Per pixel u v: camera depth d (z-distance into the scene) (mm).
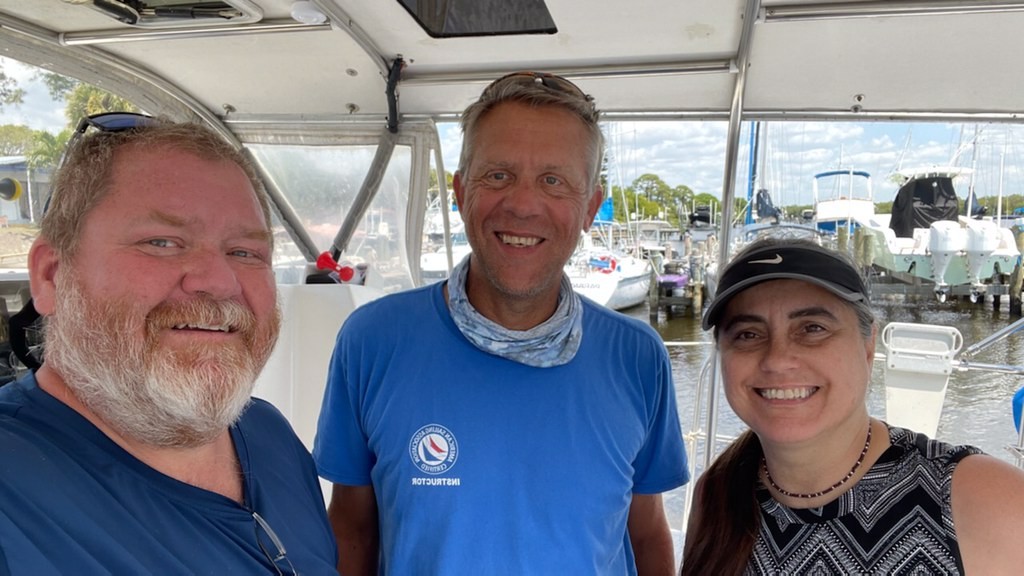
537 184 1216
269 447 1146
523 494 1172
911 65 2273
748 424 1190
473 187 1243
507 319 1272
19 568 695
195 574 846
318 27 2131
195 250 875
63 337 839
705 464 3141
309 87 2686
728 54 2297
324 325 2311
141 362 823
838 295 1108
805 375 1105
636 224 9625
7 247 2174
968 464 1031
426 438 1189
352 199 3117
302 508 1126
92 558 746
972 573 971
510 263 1207
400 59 2445
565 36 2211
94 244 834
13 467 741
